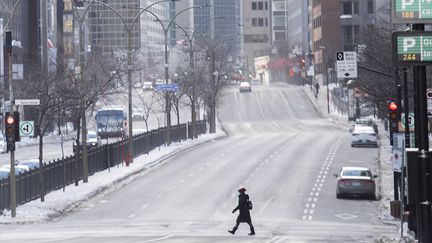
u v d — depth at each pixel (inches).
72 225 3230.8
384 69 5211.6
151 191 4394.7
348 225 3260.3
